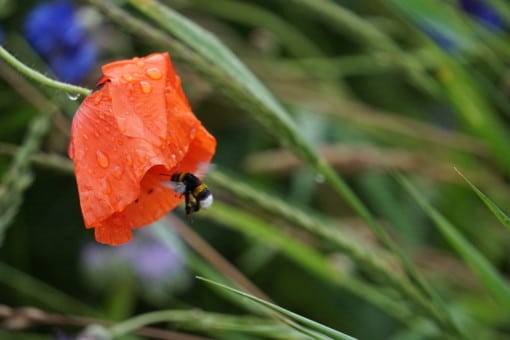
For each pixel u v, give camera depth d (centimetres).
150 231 95
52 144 95
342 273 87
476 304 96
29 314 84
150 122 71
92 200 70
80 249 105
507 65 107
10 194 80
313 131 103
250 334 88
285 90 106
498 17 105
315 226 81
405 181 81
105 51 105
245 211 94
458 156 104
